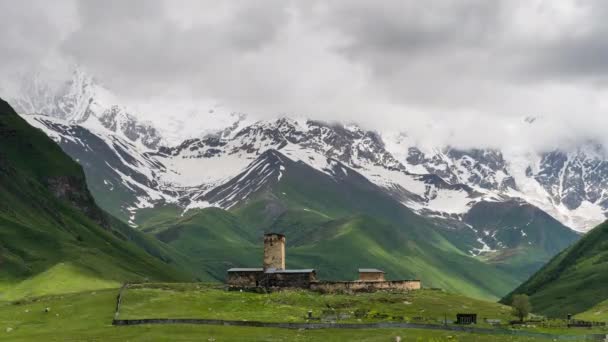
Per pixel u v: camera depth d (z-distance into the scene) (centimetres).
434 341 18575
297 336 18962
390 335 19262
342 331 19688
